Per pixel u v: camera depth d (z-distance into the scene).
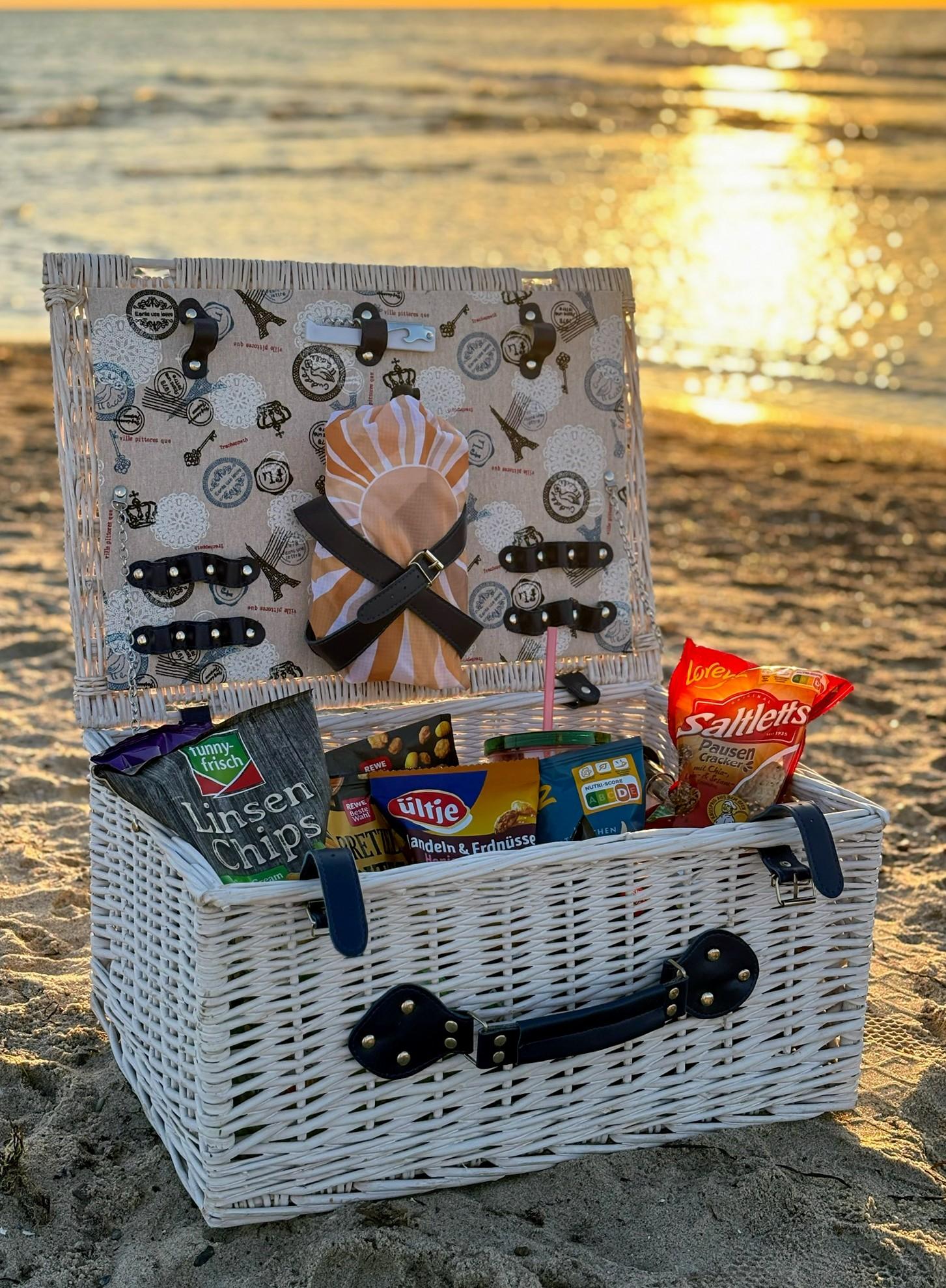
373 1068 1.68
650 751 2.27
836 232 16.02
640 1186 1.80
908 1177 1.84
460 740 2.50
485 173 21.58
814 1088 1.96
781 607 4.87
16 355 9.57
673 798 2.11
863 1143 1.91
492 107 32.97
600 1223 1.73
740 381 9.73
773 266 14.05
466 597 2.28
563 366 2.39
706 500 6.43
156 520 2.15
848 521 6.09
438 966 1.72
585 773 2.00
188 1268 1.62
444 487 2.18
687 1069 1.89
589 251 14.76
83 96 35.38
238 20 101.25
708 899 1.84
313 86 39.34
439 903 1.69
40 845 2.83
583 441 2.41
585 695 2.41
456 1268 1.58
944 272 13.53
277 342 2.21
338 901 1.58
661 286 13.01
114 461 2.13
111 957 2.02
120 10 147.62
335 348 2.24
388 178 20.88
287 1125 1.67
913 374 9.92
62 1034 2.12
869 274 13.59
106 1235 1.72
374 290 2.28
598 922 1.80
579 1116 1.84
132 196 18.59
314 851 1.63
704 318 11.74
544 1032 1.72
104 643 2.14
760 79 38.03
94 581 2.15
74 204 17.72
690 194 19.23
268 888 1.58
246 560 2.19
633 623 2.50
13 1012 2.16
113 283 2.14
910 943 2.51
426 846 1.91
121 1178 1.80
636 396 2.48
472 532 2.34
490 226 16.34
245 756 1.81
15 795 3.07
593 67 44.22
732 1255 1.68
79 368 2.13
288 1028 1.64
